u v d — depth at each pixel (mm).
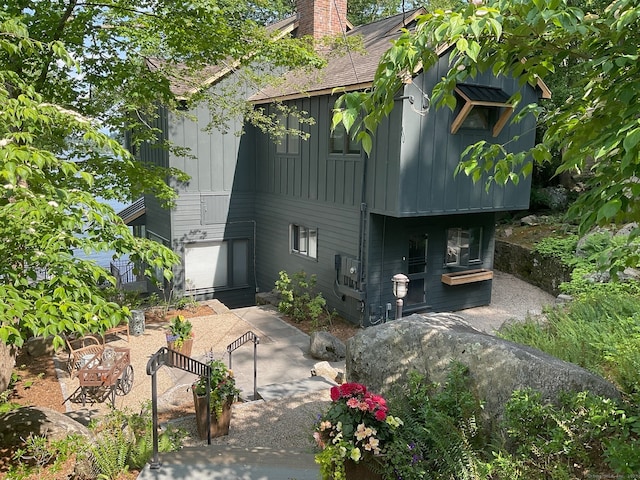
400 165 10680
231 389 6871
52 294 4297
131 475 4891
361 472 3984
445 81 3553
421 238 12695
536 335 6688
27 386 8492
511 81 11820
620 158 3070
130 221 17500
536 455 3889
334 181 12672
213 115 12523
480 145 3969
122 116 10086
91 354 8891
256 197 16047
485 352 4965
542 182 18812
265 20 20094
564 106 3887
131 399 8125
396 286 9375
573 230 15898
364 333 6219
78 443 5379
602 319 7020
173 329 9906
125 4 8383
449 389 4836
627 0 2846
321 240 13367
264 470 4562
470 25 2797
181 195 14781
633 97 2861
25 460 5277
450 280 12836
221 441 6672
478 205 12023
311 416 7043
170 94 9336
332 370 9047
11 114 4535
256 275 16500
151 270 5434
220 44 9250
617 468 3170
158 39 9516
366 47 12898
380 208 11328
